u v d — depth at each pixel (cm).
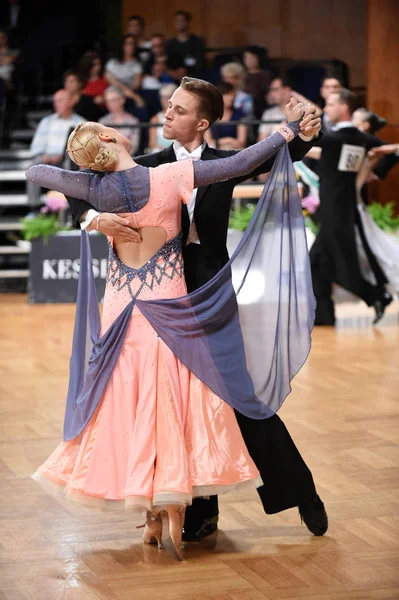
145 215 477
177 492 457
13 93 1839
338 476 616
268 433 497
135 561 484
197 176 475
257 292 507
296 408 798
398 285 1184
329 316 1194
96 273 1330
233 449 476
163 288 484
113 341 485
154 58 1712
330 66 1723
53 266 1398
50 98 1869
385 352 1027
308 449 678
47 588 452
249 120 1505
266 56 1661
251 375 499
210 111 498
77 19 1888
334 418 764
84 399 484
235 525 535
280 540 510
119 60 1705
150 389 476
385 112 1521
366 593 440
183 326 482
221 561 482
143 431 470
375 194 1524
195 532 512
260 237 508
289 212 505
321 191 1177
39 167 488
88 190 480
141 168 480
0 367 976
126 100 1634
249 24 1891
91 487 469
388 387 869
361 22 1830
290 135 486
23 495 586
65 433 499
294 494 502
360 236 1176
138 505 459
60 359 1012
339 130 1162
